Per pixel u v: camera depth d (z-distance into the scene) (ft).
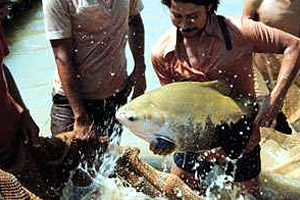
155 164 15.33
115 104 14.40
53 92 14.14
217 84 11.57
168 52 12.26
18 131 12.00
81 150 12.60
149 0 28.84
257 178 13.41
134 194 12.63
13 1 26.68
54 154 12.39
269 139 15.78
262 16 15.23
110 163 12.55
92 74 13.87
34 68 21.48
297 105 15.57
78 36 13.51
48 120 17.75
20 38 24.49
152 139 11.32
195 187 13.15
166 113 11.11
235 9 26.89
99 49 13.75
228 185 13.15
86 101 14.08
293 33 15.14
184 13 11.54
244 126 11.71
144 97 11.30
